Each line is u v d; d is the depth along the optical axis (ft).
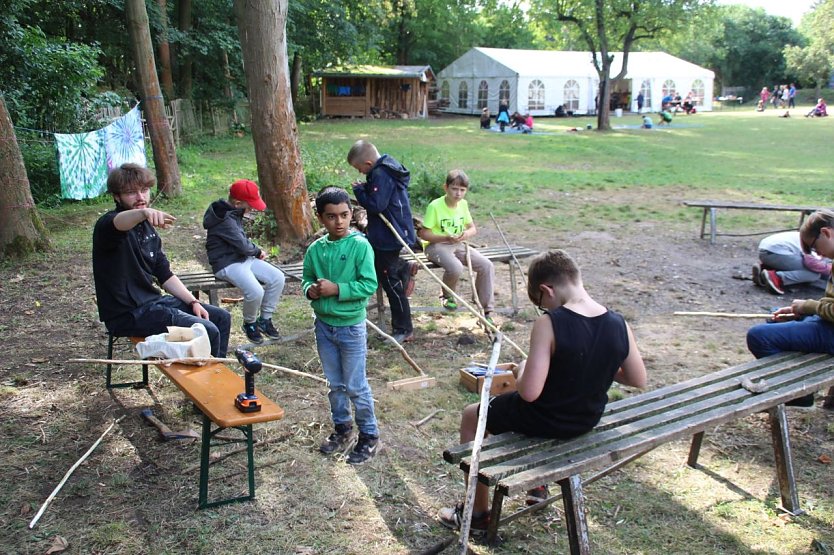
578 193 47.67
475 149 77.97
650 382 17.61
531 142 87.20
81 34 70.64
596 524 11.72
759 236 34.94
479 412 11.04
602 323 10.16
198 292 20.65
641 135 96.89
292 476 13.05
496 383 16.90
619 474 13.30
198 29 84.33
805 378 13.25
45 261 29.04
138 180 14.56
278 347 19.77
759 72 224.94
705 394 12.45
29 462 13.43
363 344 13.62
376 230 19.36
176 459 13.60
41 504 12.04
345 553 10.88
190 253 30.22
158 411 15.67
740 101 193.67
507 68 136.98
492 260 22.79
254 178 50.03
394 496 12.45
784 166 61.72
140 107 65.26
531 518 11.94
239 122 101.50
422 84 142.51
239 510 11.95
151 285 15.58
